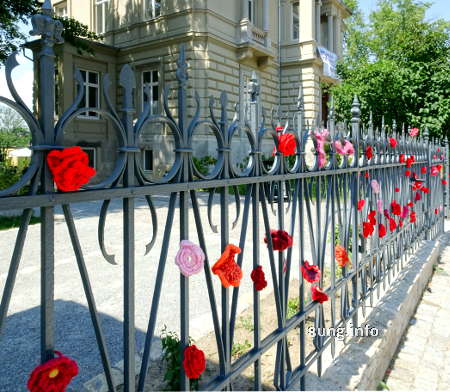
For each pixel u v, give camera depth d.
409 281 4.22
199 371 1.40
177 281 3.94
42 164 0.97
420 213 5.76
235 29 15.48
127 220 1.17
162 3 14.75
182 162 1.36
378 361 2.72
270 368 2.32
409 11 26.83
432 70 9.93
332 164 2.52
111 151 15.36
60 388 0.98
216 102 14.31
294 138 2.01
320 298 2.28
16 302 3.46
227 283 1.52
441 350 3.43
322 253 2.42
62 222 6.92
